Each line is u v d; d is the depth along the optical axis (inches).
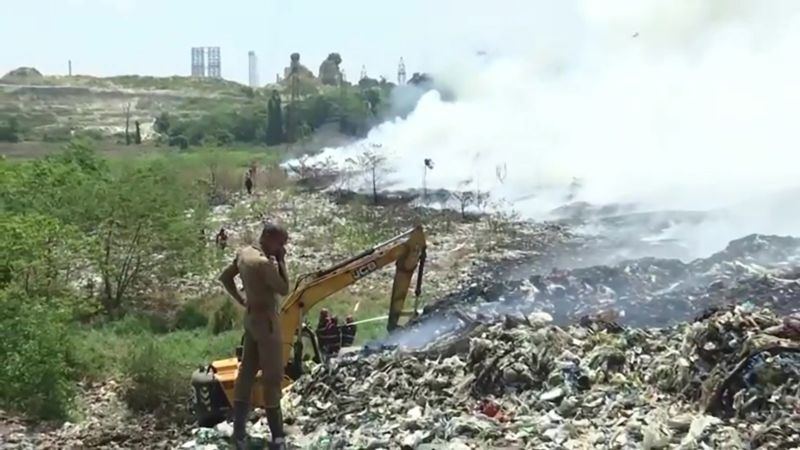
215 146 3164.4
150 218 1234.0
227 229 1651.1
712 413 463.5
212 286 1251.8
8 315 821.2
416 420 497.4
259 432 498.6
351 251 1440.7
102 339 986.7
